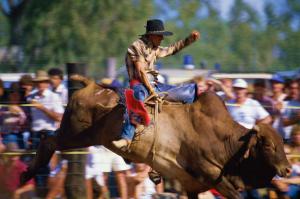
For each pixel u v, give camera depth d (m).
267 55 32.78
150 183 23.52
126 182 23.27
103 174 23.16
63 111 23.83
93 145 21.47
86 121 21.34
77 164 22.97
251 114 23.78
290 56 27.62
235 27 46.66
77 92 21.66
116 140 20.59
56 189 23.08
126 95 20.38
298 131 23.23
